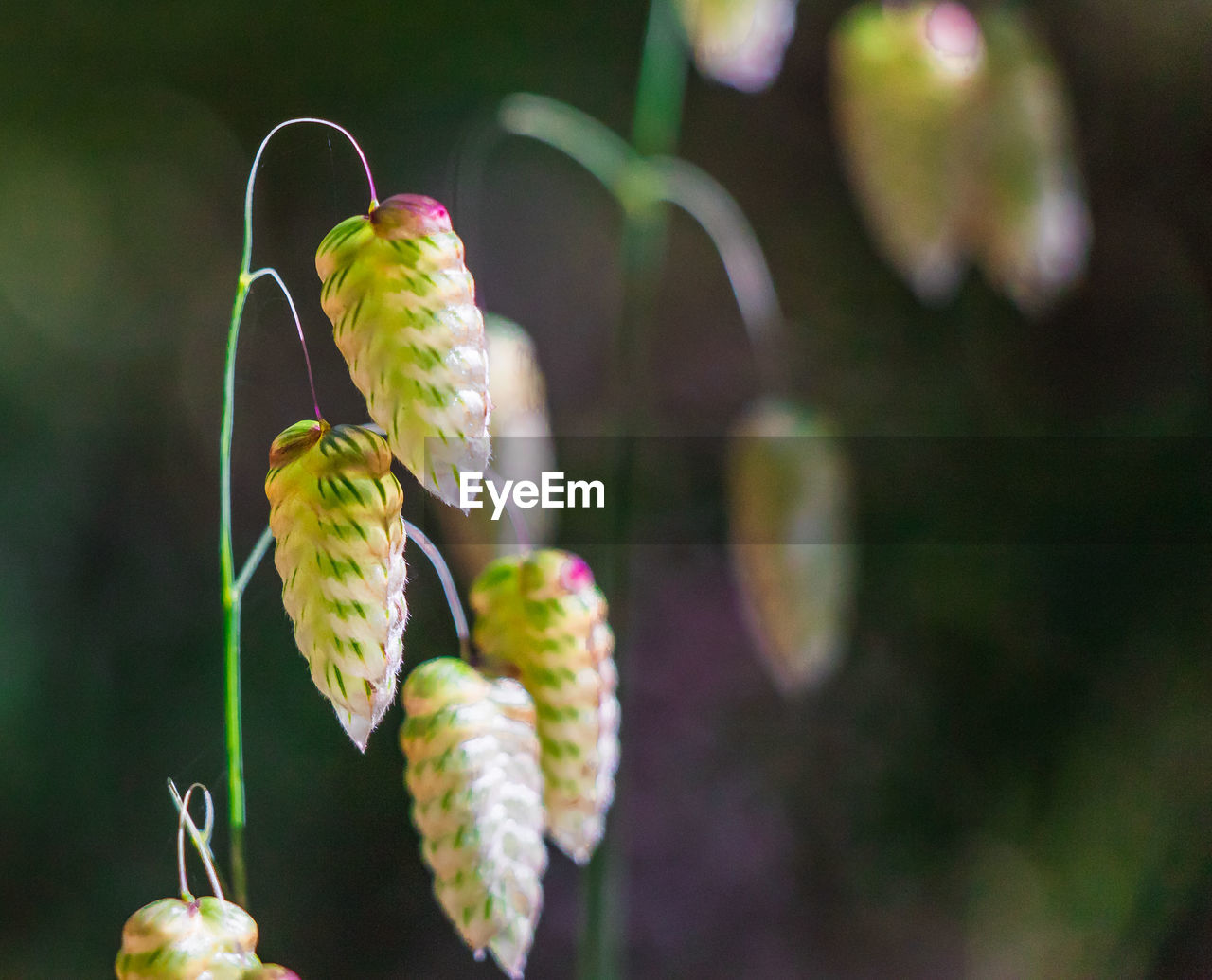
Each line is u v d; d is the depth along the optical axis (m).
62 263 0.74
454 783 0.24
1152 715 0.64
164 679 0.64
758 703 0.67
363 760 0.61
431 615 0.59
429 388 0.23
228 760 0.24
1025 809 0.63
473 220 0.72
